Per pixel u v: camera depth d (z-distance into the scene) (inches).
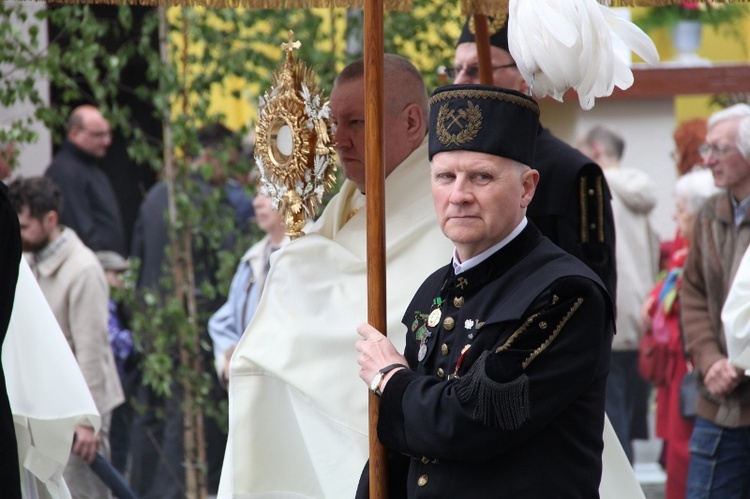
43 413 443.8
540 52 314.7
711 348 569.3
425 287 344.8
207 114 709.3
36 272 647.8
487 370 301.3
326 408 398.3
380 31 354.0
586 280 308.7
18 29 652.7
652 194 778.2
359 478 393.4
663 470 851.4
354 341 402.0
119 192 824.9
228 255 713.0
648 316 705.6
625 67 336.5
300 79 411.8
